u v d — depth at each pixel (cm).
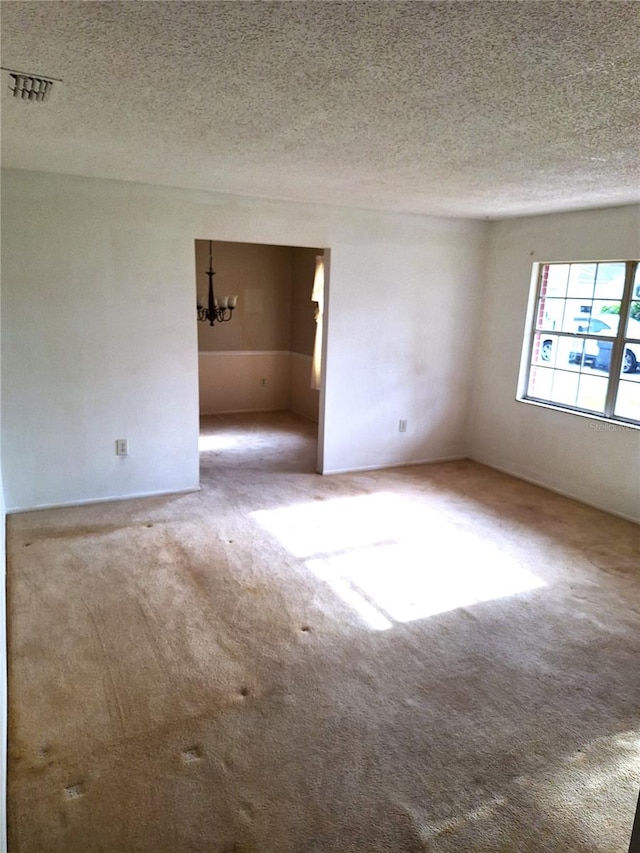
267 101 210
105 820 179
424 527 417
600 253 444
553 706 238
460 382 573
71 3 137
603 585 339
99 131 259
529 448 525
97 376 420
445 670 258
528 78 179
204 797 189
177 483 469
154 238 416
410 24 144
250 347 769
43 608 296
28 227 379
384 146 268
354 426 530
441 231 523
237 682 245
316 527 411
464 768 204
